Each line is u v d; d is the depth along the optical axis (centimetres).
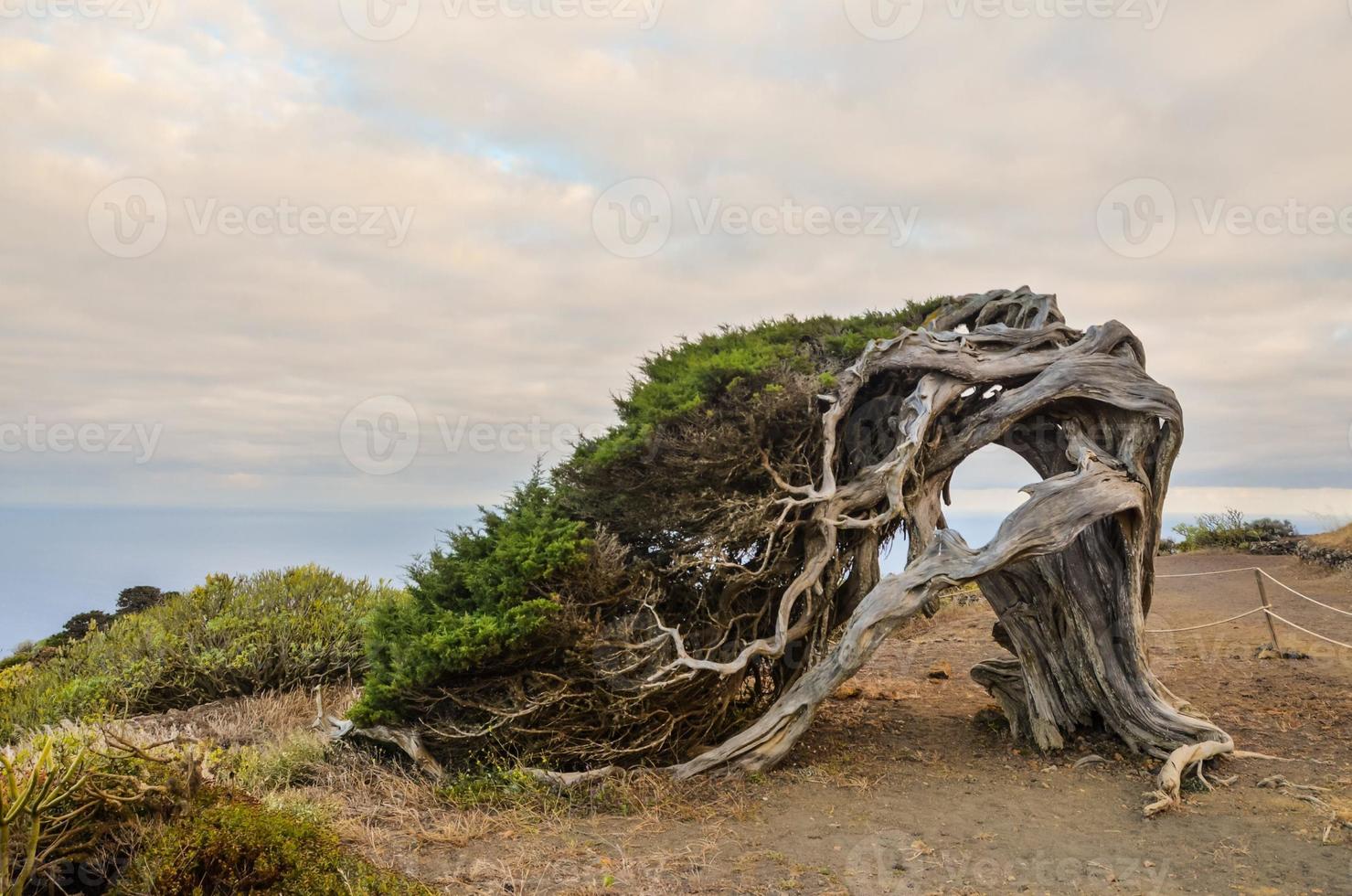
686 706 947
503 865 662
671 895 618
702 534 960
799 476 1016
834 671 939
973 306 1132
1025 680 1039
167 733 996
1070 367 1011
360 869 587
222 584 1570
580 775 859
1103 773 924
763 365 978
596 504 962
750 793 867
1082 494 958
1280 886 630
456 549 938
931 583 947
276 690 1307
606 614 927
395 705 890
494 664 860
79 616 2292
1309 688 1196
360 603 1535
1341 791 820
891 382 1069
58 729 927
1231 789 848
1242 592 1950
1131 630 989
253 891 540
